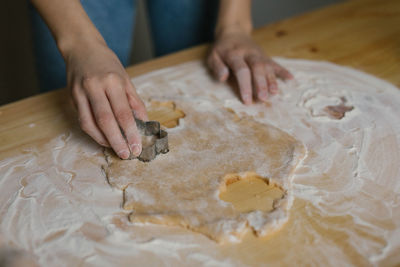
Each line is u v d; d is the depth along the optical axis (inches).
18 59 52.9
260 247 18.0
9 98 54.8
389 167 21.3
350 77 28.8
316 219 18.9
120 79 23.3
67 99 27.7
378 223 18.6
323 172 21.2
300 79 28.7
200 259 17.7
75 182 21.4
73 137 24.4
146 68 31.0
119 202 20.2
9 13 49.8
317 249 17.8
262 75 27.3
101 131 22.3
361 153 22.2
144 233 18.7
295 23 36.7
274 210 19.3
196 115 25.5
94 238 18.6
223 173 21.1
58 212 19.8
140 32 59.4
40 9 26.2
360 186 20.3
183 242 18.3
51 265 17.6
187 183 20.7
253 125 24.3
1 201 20.5
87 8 32.9
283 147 22.5
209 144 23.0
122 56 37.4
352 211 19.2
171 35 40.4
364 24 35.6
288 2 69.0
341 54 31.7
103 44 25.8
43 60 34.4
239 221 18.8
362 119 24.6
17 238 18.7
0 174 22.0
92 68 23.7
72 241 18.5
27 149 23.6
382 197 19.7
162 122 25.4
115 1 34.5
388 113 25.0
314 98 26.6
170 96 27.5
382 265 17.1
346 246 17.8
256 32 35.6
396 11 37.2
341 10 38.4
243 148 22.6
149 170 21.5
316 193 20.1
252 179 21.1
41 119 26.0
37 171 22.1
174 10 38.5
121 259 17.8
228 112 25.6
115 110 22.2
